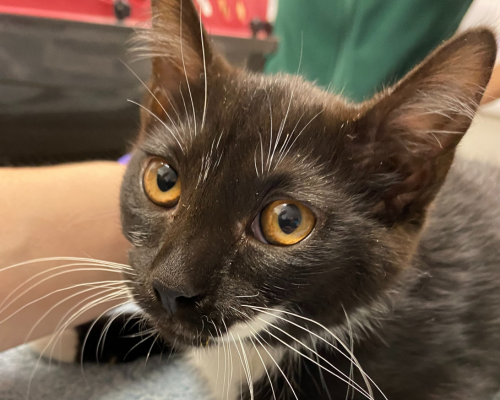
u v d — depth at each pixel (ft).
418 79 0.40
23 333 0.53
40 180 0.59
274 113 0.45
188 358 0.62
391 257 0.44
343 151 0.44
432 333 0.50
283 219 0.41
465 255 0.55
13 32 0.80
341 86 0.89
